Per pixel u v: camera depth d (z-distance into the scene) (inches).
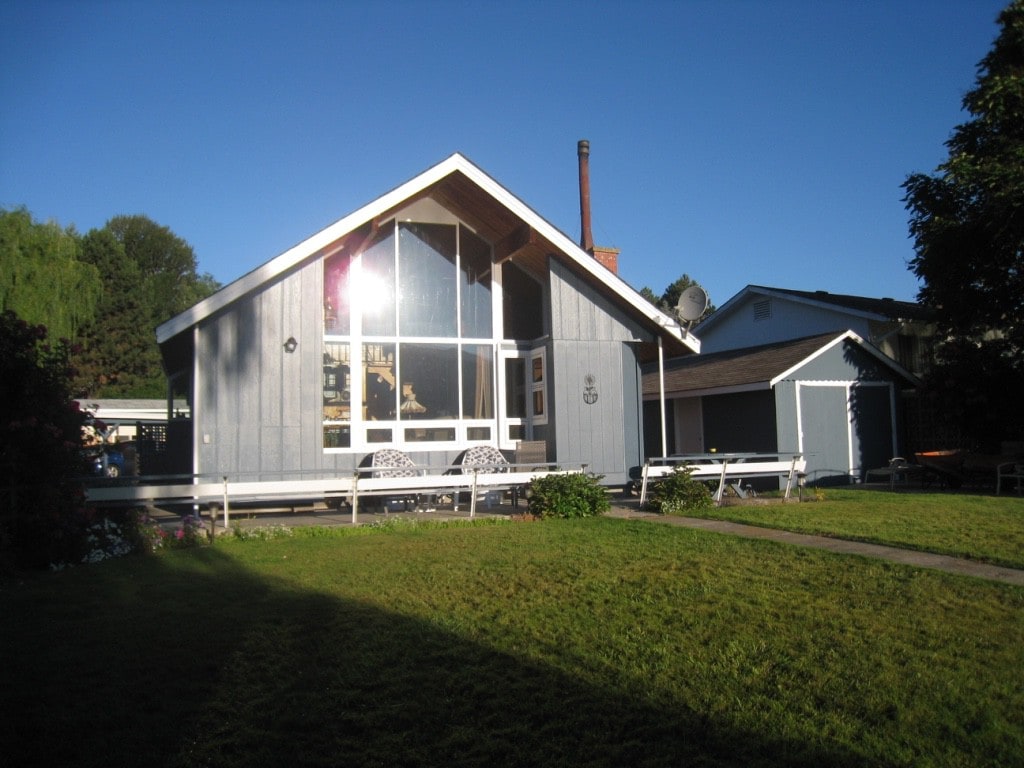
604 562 335.6
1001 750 163.9
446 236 626.5
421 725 175.3
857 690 193.5
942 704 185.8
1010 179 677.3
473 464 528.7
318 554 364.8
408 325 609.3
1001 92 718.5
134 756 161.5
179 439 729.6
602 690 193.3
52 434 349.1
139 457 762.2
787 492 585.3
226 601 274.8
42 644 228.2
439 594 283.6
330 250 572.4
